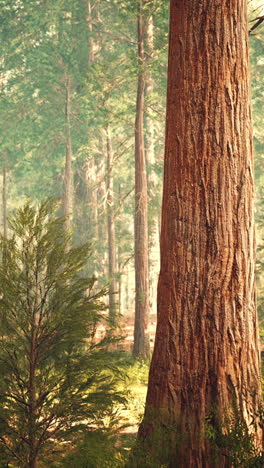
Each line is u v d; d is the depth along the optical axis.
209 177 5.64
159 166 28.86
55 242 6.01
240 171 5.68
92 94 25.75
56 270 5.91
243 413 5.41
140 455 5.37
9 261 5.86
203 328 5.55
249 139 5.78
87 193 33.38
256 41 27.02
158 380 5.71
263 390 6.36
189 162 5.70
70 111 30.72
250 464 4.93
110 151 28.64
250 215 5.73
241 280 5.61
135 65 20.14
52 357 5.84
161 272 5.88
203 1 5.75
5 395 5.64
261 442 5.44
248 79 5.83
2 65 32.56
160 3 19.23
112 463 5.43
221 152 5.65
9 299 5.79
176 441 5.41
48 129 31.05
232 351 5.52
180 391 5.56
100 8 32.53
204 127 5.68
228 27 5.73
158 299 5.88
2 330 5.72
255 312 5.73
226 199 5.63
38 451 5.65
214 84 5.69
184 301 5.63
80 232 32.50
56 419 5.69
